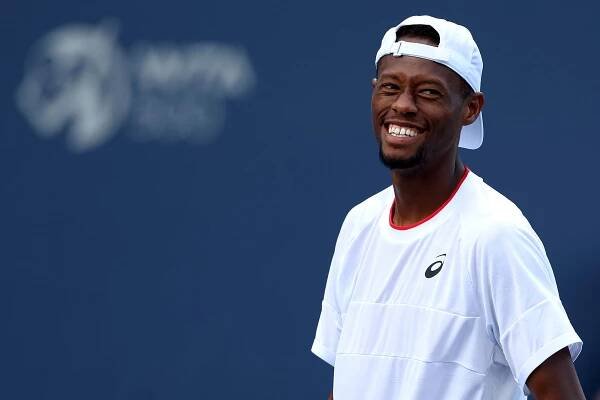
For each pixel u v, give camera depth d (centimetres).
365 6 2050
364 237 945
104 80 2119
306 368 2059
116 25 2116
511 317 830
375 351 894
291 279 2070
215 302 2092
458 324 851
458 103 884
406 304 881
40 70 2141
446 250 871
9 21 2152
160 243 2109
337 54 2058
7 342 2131
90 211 2131
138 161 2114
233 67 2084
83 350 2122
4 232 2167
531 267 835
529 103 2012
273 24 2075
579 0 2000
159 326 2105
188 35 2095
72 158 2131
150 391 2108
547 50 2011
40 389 2125
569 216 2002
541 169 2009
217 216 2092
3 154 2148
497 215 854
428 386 859
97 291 2123
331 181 2061
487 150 2020
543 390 827
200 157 2097
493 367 860
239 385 2081
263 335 2078
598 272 1988
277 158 2075
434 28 880
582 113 2003
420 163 877
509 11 2020
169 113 2105
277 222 2077
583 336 1984
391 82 883
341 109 2058
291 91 2072
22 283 2139
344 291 957
